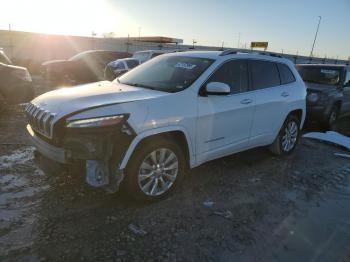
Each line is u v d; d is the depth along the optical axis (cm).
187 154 413
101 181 342
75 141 333
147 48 3275
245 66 495
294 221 375
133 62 1496
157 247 308
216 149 448
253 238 334
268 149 604
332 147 711
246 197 425
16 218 336
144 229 334
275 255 311
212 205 395
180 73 443
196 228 344
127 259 288
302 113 618
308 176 518
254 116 496
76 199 382
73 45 3102
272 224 365
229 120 452
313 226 368
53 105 365
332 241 341
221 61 457
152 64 506
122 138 343
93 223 338
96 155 334
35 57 2969
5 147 539
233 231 344
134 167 360
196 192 427
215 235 334
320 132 845
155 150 375
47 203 370
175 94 395
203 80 425
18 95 791
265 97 514
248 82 495
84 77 1705
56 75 1645
